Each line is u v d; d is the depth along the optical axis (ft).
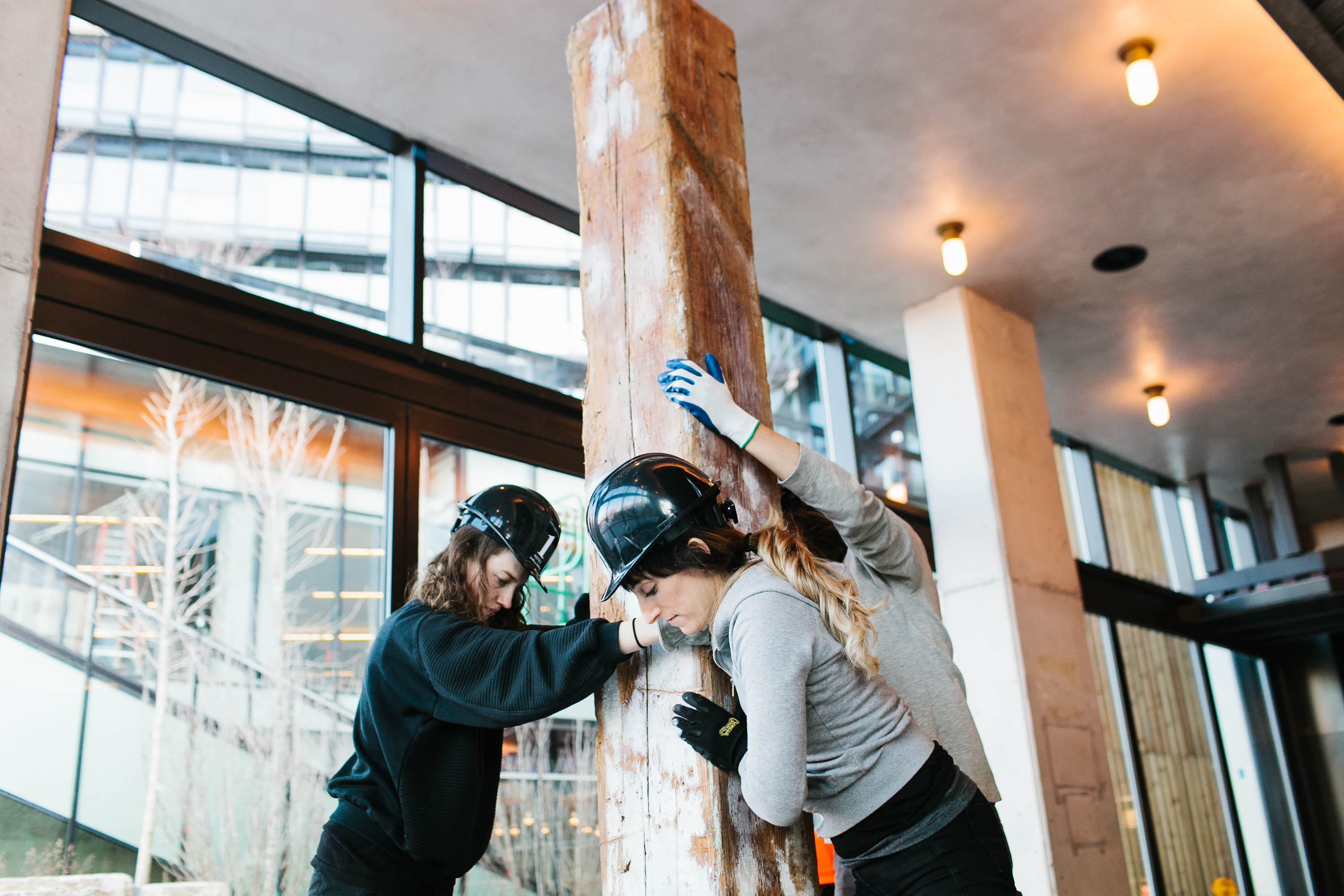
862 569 5.88
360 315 10.64
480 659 5.39
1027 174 13.26
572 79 6.79
